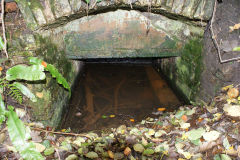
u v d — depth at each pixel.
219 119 2.39
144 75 5.05
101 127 3.15
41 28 2.43
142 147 2.31
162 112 3.44
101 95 4.12
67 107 3.54
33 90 2.45
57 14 2.45
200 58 2.94
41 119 2.65
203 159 2.06
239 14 2.34
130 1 2.55
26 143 2.01
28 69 2.08
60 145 2.40
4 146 2.17
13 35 2.29
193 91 3.22
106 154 2.27
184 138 2.35
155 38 3.31
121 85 4.53
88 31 3.17
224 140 2.11
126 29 3.19
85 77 4.92
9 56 2.33
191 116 2.71
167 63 4.36
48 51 2.70
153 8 2.72
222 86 2.61
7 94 2.36
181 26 3.16
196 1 2.54
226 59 2.44
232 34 2.42
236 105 2.35
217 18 2.54
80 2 2.48
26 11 2.28
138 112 3.53
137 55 3.50
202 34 2.82
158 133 2.52
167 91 4.21
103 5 2.55
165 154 2.21
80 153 2.28
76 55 3.48
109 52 3.47
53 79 2.83
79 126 3.20
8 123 2.04
